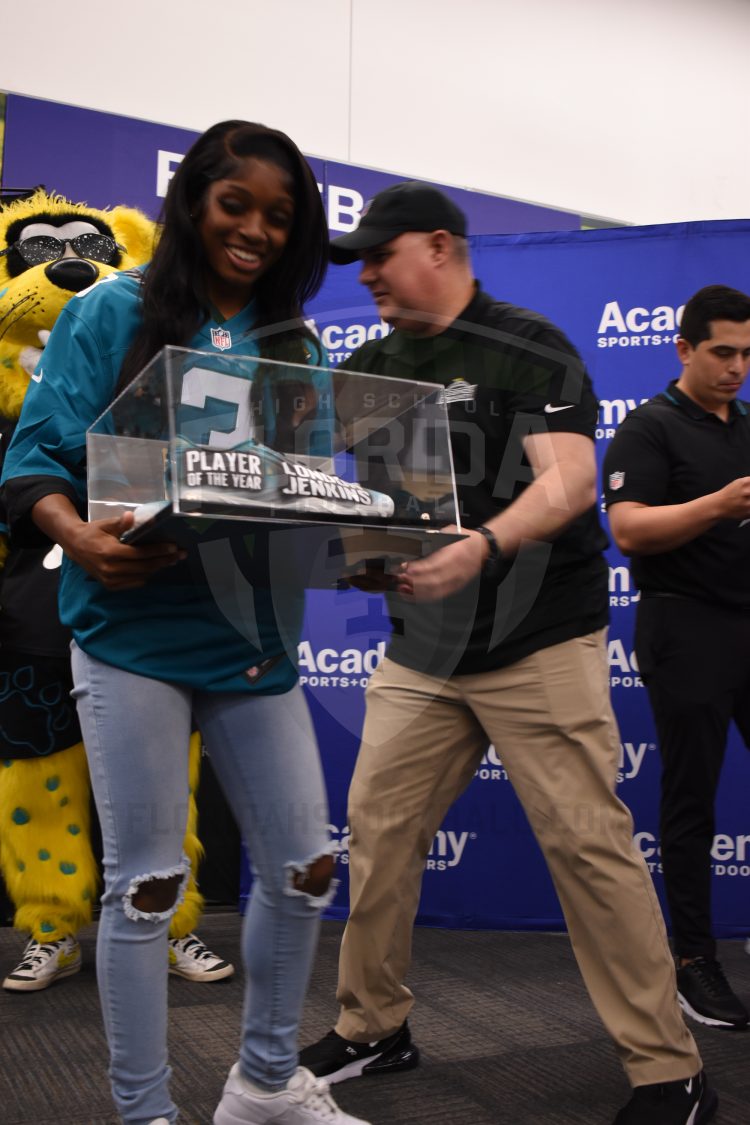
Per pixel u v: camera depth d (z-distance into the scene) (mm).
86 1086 1535
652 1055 1345
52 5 3008
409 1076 1607
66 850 2127
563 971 2223
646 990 1352
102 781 1051
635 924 1347
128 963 1039
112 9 3088
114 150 3027
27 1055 1671
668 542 1884
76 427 1097
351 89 3430
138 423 917
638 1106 1336
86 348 1102
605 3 3834
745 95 3934
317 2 3387
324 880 1124
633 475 1966
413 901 1558
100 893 2488
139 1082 1047
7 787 2107
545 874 2588
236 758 1114
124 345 1095
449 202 1289
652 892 1379
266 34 3309
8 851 2113
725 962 2299
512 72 3674
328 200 3326
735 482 1802
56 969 2090
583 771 1382
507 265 2652
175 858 1072
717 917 2516
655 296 2617
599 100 3795
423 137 3523
